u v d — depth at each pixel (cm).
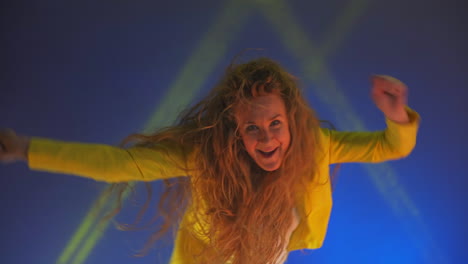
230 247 206
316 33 544
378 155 204
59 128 530
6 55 538
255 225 203
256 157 188
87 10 545
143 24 545
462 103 527
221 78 203
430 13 539
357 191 496
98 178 169
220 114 192
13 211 483
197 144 194
